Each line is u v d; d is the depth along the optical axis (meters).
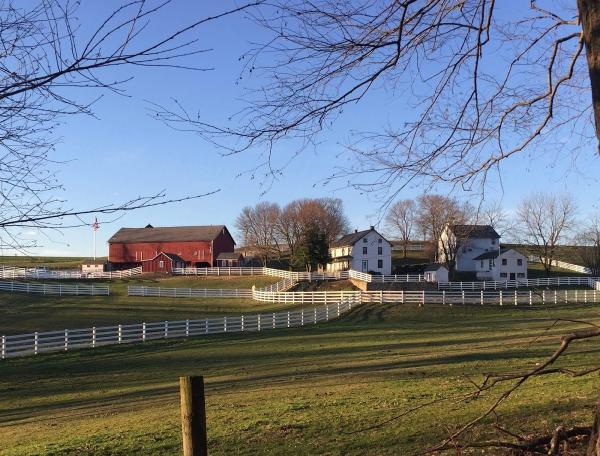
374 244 75.56
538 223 67.38
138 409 13.66
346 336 29.64
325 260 73.38
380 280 60.12
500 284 57.88
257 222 95.44
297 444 9.05
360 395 13.30
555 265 82.88
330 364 20.19
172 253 85.44
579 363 17.05
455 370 17.05
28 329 35.25
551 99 5.00
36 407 15.12
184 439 4.01
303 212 89.69
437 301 45.75
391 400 12.19
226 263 88.00
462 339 26.88
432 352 22.30
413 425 9.54
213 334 30.95
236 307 47.97
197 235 88.06
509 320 36.81
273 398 13.66
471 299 45.94
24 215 3.38
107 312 43.88
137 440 9.91
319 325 35.38
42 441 10.55
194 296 54.34
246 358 23.05
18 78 3.19
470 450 7.41
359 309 42.97
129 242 88.06
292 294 49.03
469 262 73.88
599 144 3.55
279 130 4.54
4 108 3.49
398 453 8.02
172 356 24.33
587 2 3.57
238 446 9.16
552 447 4.59
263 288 59.97
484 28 4.79
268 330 32.88
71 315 41.78
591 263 73.81
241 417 11.33
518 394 11.84
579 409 9.83
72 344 26.70
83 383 18.73
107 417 12.86
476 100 5.12
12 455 9.46
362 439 8.96
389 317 39.56
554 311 41.28
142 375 19.83
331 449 8.60
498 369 16.59
